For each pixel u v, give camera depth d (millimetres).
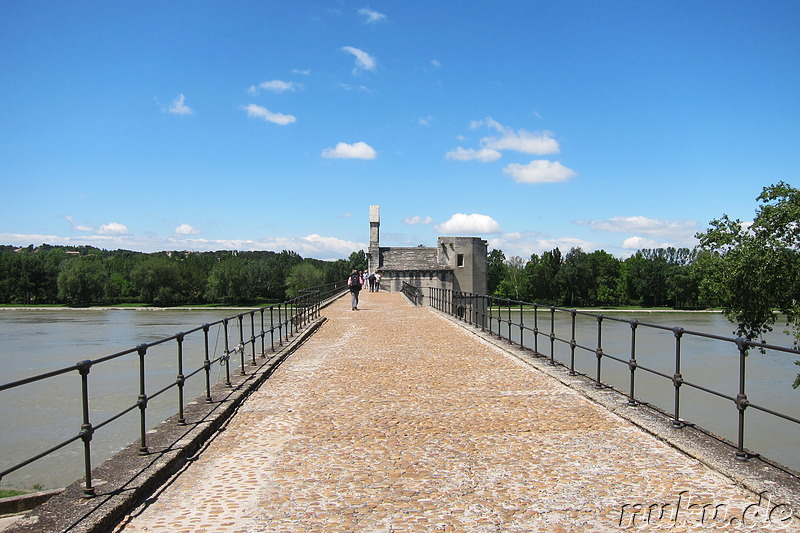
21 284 96438
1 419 22609
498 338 15648
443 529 4535
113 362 35219
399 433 7141
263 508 4973
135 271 95688
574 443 6691
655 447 6520
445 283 53500
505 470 5840
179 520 4770
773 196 23516
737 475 5418
